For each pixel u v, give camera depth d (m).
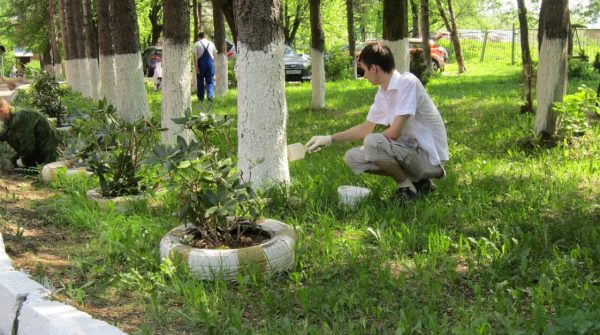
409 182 5.56
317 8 12.45
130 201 5.63
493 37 35.06
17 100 14.11
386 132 5.27
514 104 12.02
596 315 3.11
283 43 5.73
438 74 23.05
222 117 4.59
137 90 9.86
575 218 4.93
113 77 11.88
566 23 7.56
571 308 3.33
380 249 4.54
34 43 27.72
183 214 4.18
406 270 4.17
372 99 14.28
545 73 7.72
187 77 8.02
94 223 5.27
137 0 27.27
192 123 4.52
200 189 4.26
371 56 5.25
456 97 14.16
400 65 10.45
